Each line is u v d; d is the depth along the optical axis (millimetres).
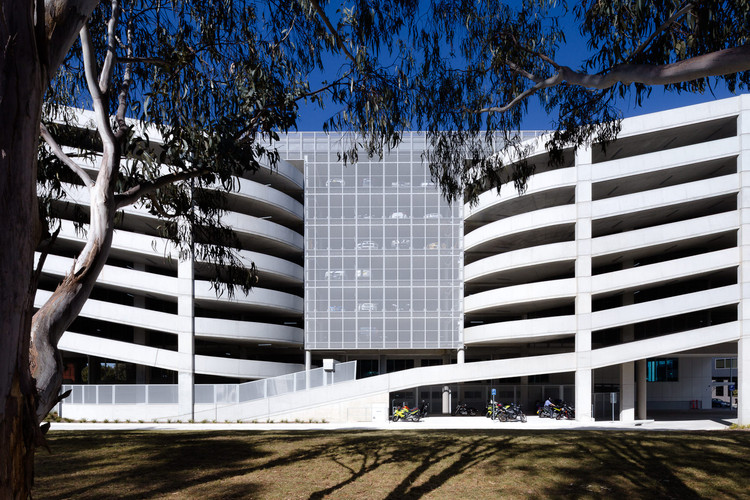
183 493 7570
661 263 26250
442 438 12445
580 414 26828
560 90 10922
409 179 33406
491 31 9797
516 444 11375
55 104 10211
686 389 36688
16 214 2766
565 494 7539
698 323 32062
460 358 32375
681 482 8172
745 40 8266
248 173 31578
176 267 30109
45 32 3195
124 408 25719
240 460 9852
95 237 5992
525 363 27266
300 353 38875
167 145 8930
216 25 9172
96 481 8242
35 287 3033
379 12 8602
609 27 8766
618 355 26609
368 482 8180
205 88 9312
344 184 33406
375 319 32750
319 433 14219
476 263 31469
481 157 12719
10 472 2678
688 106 26953
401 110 10086
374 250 33094
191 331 27078
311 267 33094
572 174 27766
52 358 4586
